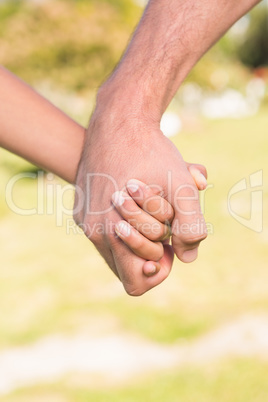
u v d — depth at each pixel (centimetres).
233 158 838
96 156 100
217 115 1552
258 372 265
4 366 300
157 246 99
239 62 2230
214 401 245
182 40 100
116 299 378
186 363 286
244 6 100
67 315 361
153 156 97
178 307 361
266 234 496
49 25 1619
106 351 308
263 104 1641
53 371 292
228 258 449
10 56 1592
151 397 254
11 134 104
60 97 975
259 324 321
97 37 1591
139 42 103
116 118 100
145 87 100
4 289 416
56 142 105
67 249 496
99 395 261
